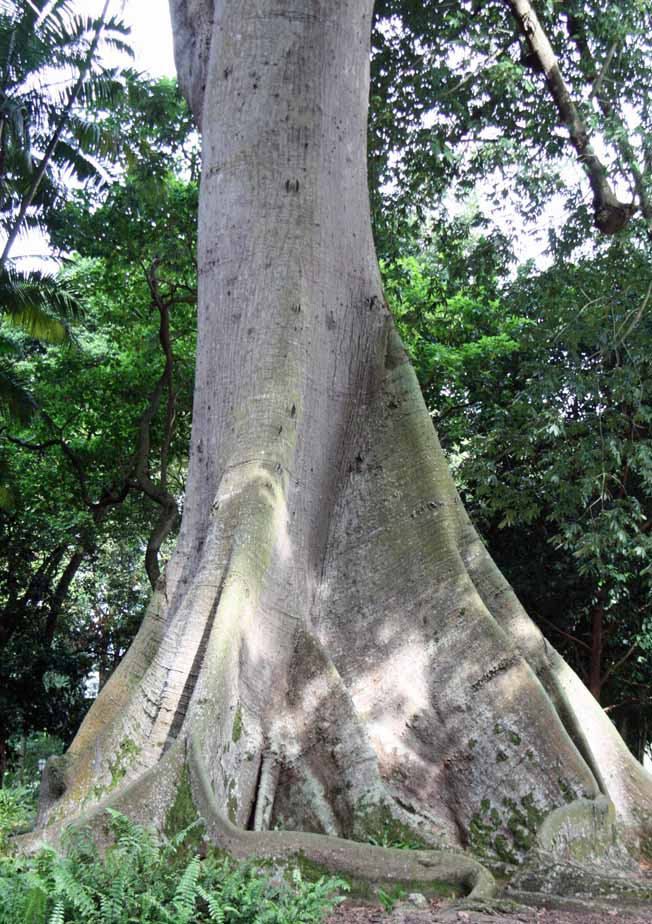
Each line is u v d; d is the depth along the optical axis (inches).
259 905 159.0
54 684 844.6
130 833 174.9
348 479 293.0
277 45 306.5
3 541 828.6
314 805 228.5
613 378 534.9
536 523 743.7
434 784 251.8
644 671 759.7
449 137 595.2
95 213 800.9
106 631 983.6
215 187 302.5
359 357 302.2
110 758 221.6
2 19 681.6
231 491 256.4
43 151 766.5
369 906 187.2
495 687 262.1
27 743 1062.4
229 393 279.3
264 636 241.1
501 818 243.1
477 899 191.0
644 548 544.7
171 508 787.4
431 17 577.6
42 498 975.0
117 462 946.7
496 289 695.7
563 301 581.6
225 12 319.6
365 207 314.3
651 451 534.9
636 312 539.5
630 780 273.4
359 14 320.8
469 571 295.0
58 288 746.2
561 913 197.8
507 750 252.1
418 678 266.5
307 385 281.4
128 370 896.3
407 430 301.0
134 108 748.6
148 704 225.8
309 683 244.5
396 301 799.1
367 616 274.2
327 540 283.4
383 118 588.1
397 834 226.1
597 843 240.4
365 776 233.6
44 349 962.7
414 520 288.7
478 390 818.8
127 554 1107.9
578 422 562.6
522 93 593.0
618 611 724.7
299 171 298.0
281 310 283.4
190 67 365.1
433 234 726.5
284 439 269.0
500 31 568.7
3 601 866.8
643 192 516.7
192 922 153.6
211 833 189.8
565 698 275.6
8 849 200.4
